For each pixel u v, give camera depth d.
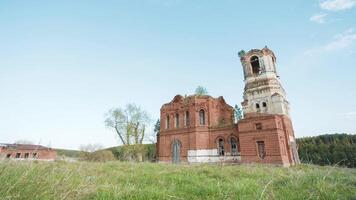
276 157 29.77
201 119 40.41
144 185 7.07
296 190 5.48
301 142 37.41
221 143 37.50
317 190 4.98
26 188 3.47
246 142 32.72
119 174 9.46
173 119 43.62
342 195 4.82
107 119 57.84
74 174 6.11
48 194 3.71
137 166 15.26
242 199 4.97
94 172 9.43
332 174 6.80
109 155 28.84
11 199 3.18
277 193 5.27
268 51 41.31
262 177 9.50
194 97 41.12
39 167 4.80
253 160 31.38
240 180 8.12
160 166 16.28
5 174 3.58
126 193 5.08
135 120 58.47
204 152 37.75
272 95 37.97
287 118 36.41
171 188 6.32
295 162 33.16
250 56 42.81
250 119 33.12
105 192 4.85
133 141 56.97
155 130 66.31
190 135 39.53
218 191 5.75
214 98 42.78
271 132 31.02
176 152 40.72
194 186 6.63
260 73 40.75
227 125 37.00
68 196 4.15
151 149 58.84
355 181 6.05
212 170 12.08
